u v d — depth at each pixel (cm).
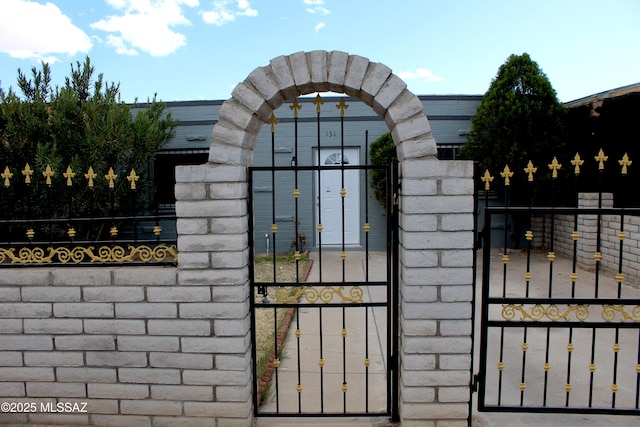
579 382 364
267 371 387
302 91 302
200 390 299
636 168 668
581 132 775
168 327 297
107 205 592
